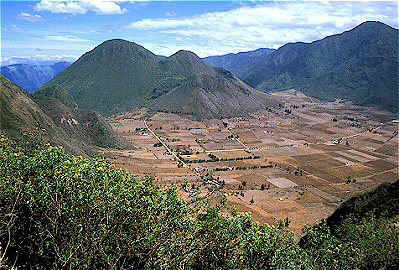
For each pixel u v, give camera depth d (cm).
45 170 1580
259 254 1697
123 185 1642
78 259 1434
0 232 1454
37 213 1534
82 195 1491
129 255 1560
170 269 1612
